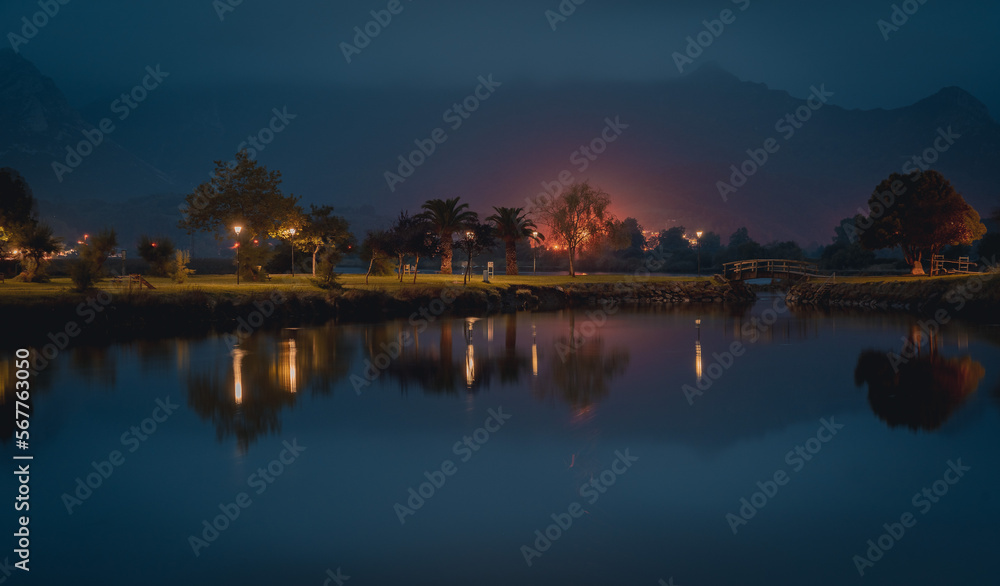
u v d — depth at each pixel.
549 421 20.95
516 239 87.56
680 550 11.95
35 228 52.22
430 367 30.28
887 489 15.02
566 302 70.25
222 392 24.36
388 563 11.41
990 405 23.39
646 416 21.75
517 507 13.73
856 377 29.05
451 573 11.02
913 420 21.31
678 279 83.38
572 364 31.86
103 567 11.12
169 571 11.07
